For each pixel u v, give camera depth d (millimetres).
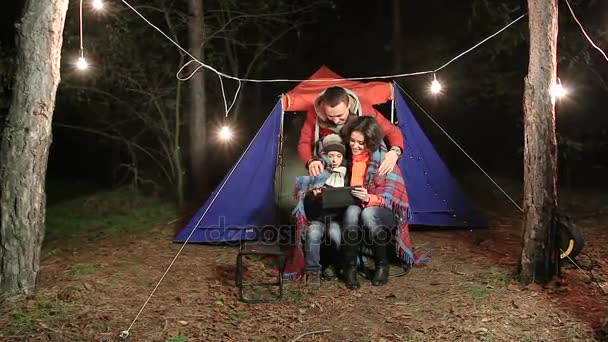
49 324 4102
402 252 5016
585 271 4879
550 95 4484
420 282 4832
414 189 5941
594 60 7727
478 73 8266
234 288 4770
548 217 4574
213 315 4309
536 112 4496
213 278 4973
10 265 4449
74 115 8188
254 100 9039
